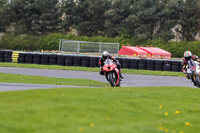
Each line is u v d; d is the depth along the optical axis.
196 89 44.97
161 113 29.59
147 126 24.66
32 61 110.44
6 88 44.03
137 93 37.12
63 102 29.30
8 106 26.23
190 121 28.50
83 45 141.38
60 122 23.00
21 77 64.56
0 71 78.12
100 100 31.30
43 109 26.09
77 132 20.88
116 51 140.88
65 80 63.53
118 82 50.50
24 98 30.03
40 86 49.78
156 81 69.50
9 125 21.11
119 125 23.88
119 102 31.38
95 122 24.06
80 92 34.94
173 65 101.56
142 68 103.81
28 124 21.80
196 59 50.88
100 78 72.62
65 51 143.00
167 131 24.48
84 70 93.56
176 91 41.50
